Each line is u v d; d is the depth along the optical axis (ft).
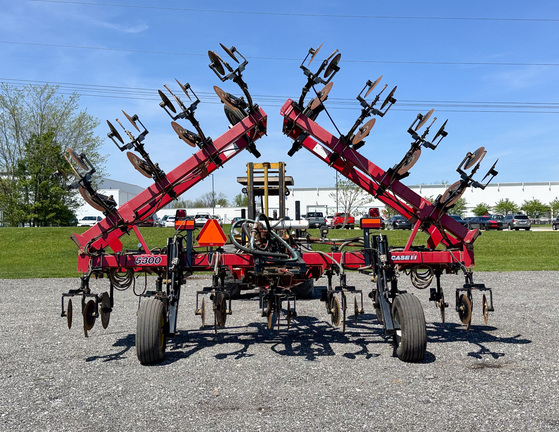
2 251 67.62
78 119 126.52
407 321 15.90
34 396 13.41
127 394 13.46
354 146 19.02
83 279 17.39
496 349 17.78
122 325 23.67
